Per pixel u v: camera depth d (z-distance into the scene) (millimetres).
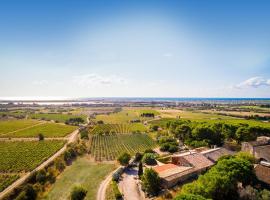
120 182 77250
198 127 122375
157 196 63406
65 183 80938
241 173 54750
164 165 81000
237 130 120438
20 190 71938
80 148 122000
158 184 66250
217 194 48625
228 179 50062
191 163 78562
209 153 88750
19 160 103750
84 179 83875
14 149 123562
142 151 119500
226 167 55844
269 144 98375
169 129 157125
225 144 121000
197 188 47719
